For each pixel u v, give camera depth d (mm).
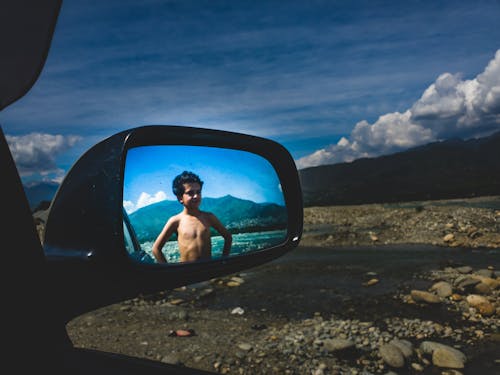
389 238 8742
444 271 5656
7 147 505
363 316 3996
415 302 4293
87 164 700
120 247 622
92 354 783
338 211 13305
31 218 522
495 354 3055
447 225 9023
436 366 2914
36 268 516
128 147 697
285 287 5254
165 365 903
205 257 901
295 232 1304
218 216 971
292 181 1348
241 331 3711
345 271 6027
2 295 481
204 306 4523
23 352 488
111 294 632
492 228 8609
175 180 850
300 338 3467
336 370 2900
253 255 1098
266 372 2904
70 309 589
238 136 1117
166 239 789
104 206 640
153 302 4680
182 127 896
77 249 637
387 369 2898
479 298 4094
